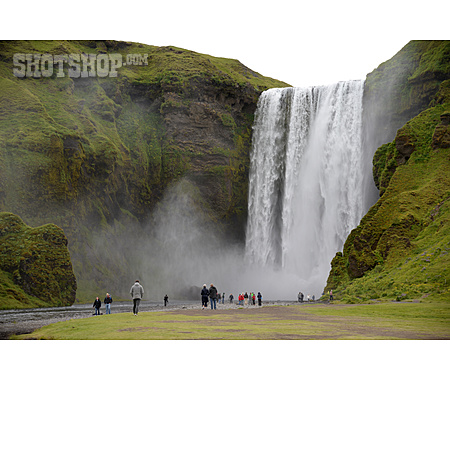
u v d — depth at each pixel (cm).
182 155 10619
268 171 11006
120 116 10819
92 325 2803
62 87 10150
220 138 10906
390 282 4909
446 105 7331
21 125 8769
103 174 9556
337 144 10025
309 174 10400
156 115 11038
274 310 3984
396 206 6238
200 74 11044
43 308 6550
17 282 6931
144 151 10719
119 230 9844
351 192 9631
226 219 10888
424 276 4672
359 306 3984
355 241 6178
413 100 8556
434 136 6850
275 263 10731
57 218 8575
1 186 7994
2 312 5512
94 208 9406
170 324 2752
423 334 2275
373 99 9231
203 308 4394
